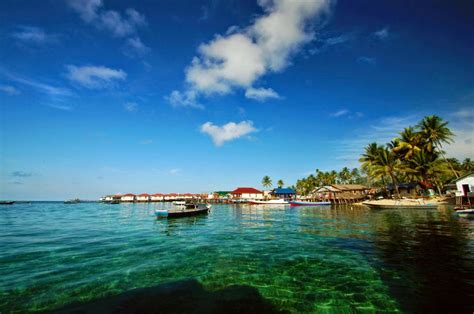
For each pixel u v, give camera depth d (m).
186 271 10.09
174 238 18.00
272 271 9.94
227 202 91.44
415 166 45.25
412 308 6.66
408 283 8.23
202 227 24.34
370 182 84.81
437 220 23.38
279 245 14.91
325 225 23.31
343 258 11.51
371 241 14.88
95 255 12.94
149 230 22.53
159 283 8.80
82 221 32.91
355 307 6.82
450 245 12.94
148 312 6.70
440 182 49.19
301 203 61.31
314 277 9.13
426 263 10.12
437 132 43.75
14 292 8.16
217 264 11.01
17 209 78.44
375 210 38.59
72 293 8.04
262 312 6.61
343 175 99.62
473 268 9.39
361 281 8.58
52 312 6.84
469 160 65.75
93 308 7.00
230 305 7.04
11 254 13.30
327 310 6.70
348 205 55.31
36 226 26.97
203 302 7.24
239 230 21.89
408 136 47.09
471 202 30.92
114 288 8.39
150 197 131.12
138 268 10.57
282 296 7.59
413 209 36.69
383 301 7.10
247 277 9.29
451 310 6.49
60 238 18.45
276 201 75.62
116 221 32.16
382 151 47.66
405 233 16.91
